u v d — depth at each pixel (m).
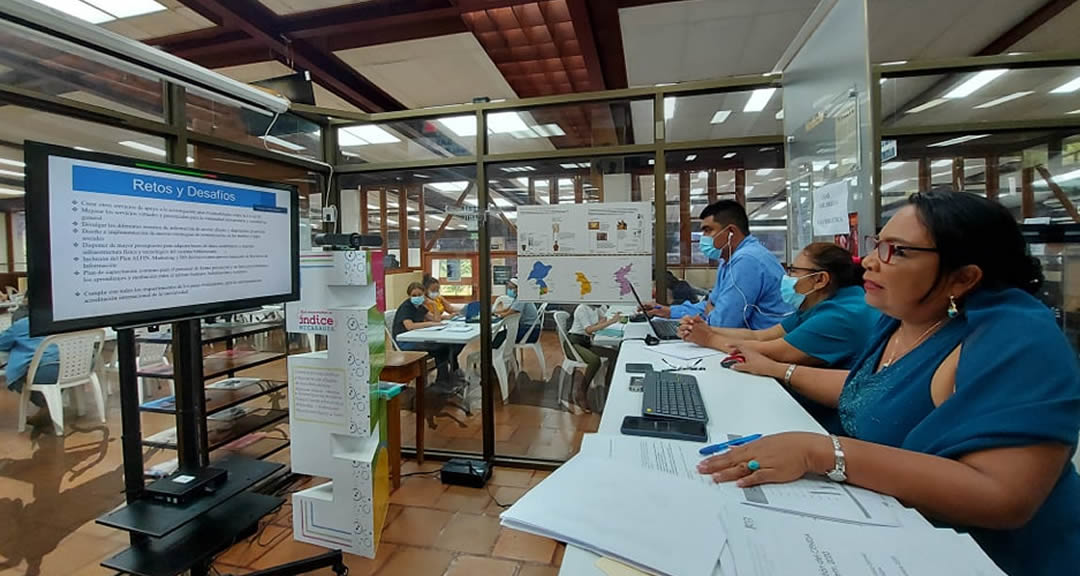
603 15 3.11
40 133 1.95
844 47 1.78
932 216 0.78
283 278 1.85
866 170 1.65
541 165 2.93
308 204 3.02
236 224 1.69
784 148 2.55
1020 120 2.31
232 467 1.76
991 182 2.93
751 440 0.85
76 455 2.97
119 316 1.38
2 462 2.89
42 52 1.73
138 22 3.26
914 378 0.81
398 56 3.99
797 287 1.63
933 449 0.70
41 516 2.34
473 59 4.05
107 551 2.09
